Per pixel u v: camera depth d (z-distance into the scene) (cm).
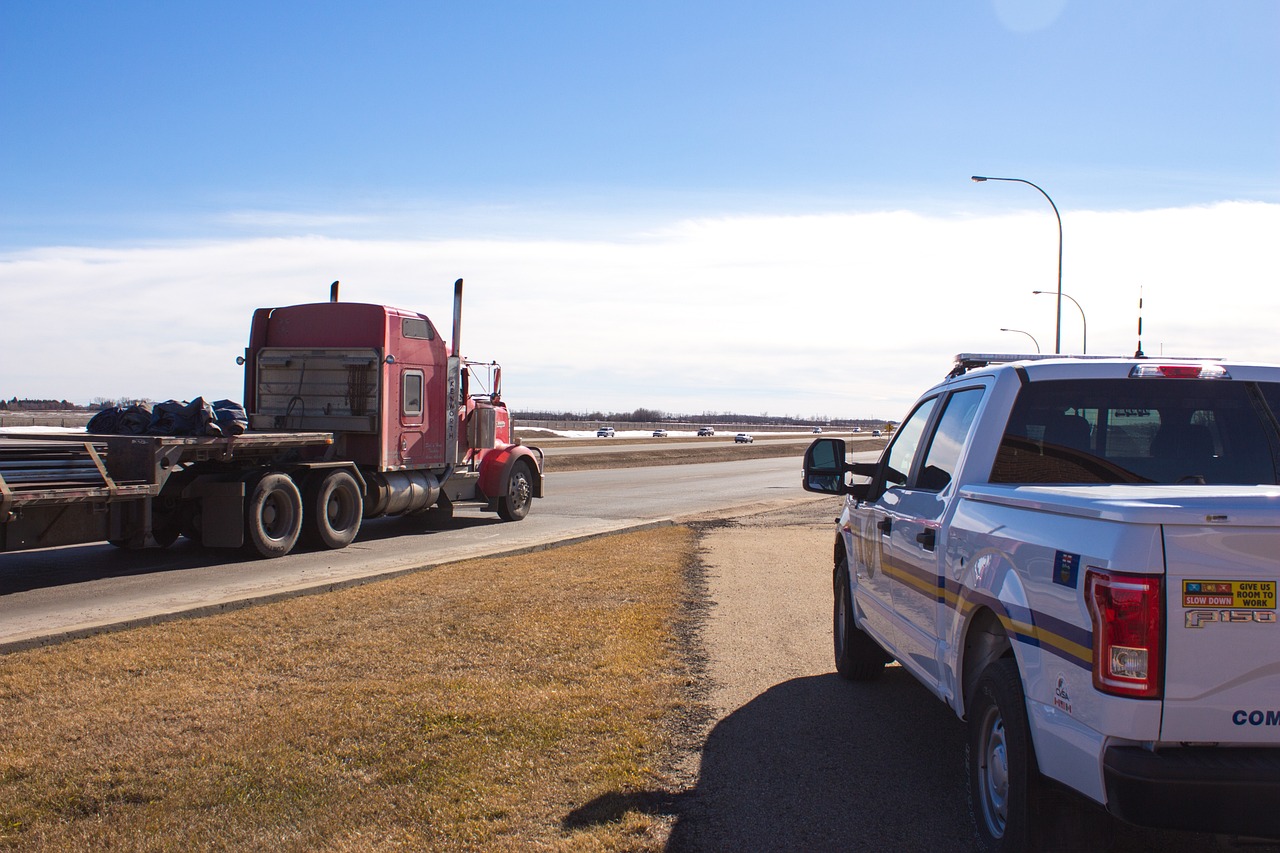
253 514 1292
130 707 595
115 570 1207
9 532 1002
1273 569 312
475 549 1403
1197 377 450
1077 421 457
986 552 409
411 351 1611
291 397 1583
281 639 781
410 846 408
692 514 2081
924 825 441
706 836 424
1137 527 314
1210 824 306
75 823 430
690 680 680
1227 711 311
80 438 1125
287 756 511
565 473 3825
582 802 456
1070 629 334
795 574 1184
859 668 680
